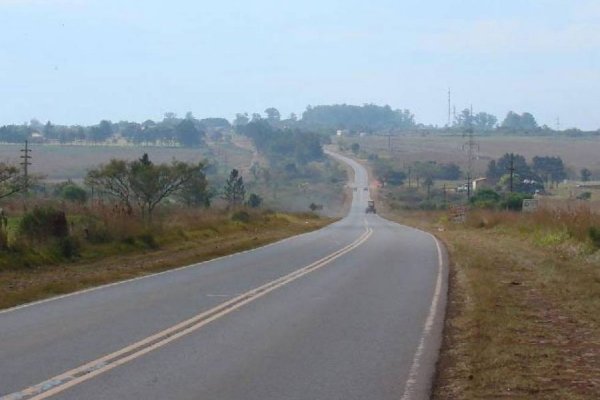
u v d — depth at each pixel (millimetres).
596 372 13398
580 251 36750
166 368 13570
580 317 19203
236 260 36125
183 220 53000
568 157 191625
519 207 87812
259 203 112562
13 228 36312
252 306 21094
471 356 14555
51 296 23266
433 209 130250
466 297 23266
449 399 11758
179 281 27234
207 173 175500
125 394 11789
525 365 13859
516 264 33469
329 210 145625
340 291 24484
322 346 15617
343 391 12086
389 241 52031
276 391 12062
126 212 43531
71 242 34031
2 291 23719
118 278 28234
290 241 51781
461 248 44062
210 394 11844
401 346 15672
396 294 23797
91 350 15094
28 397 11555
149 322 18391
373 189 177250
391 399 11648
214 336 16641
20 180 50000
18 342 15898
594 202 58125
